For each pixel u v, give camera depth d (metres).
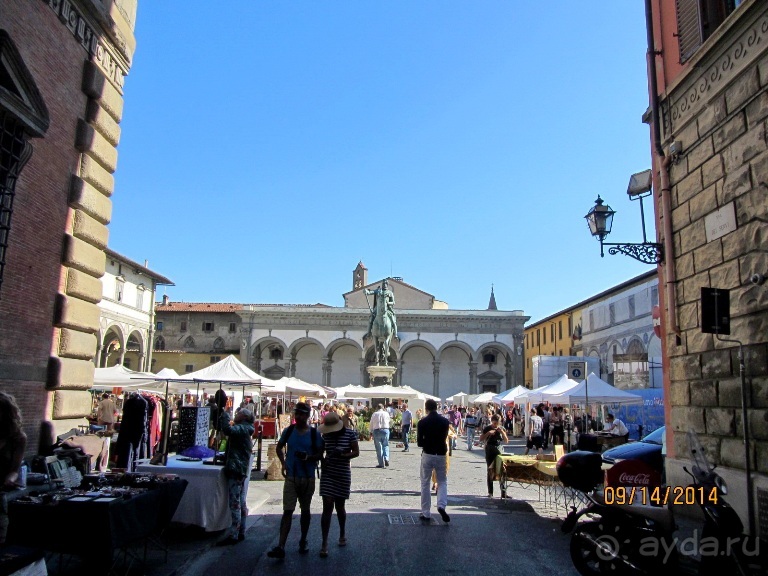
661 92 10.98
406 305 71.62
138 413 11.02
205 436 10.95
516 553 8.09
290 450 8.02
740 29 8.46
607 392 21.75
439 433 10.22
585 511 7.32
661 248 10.89
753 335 8.20
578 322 58.31
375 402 43.16
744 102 8.46
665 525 6.81
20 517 6.01
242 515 8.86
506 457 13.11
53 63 9.58
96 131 10.89
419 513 11.01
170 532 8.92
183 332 67.06
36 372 9.40
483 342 65.06
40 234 9.44
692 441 7.19
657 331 11.38
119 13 11.80
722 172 9.05
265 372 65.44
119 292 45.75
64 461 9.23
